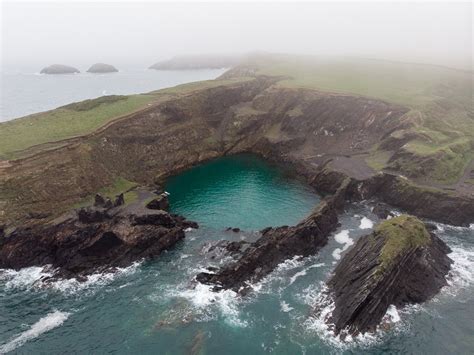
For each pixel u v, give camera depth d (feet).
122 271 212.64
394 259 184.75
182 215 268.82
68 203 260.42
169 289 196.95
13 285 203.21
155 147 353.31
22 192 247.70
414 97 394.11
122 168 318.04
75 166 282.15
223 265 211.41
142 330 171.53
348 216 265.95
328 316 174.50
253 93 464.65
